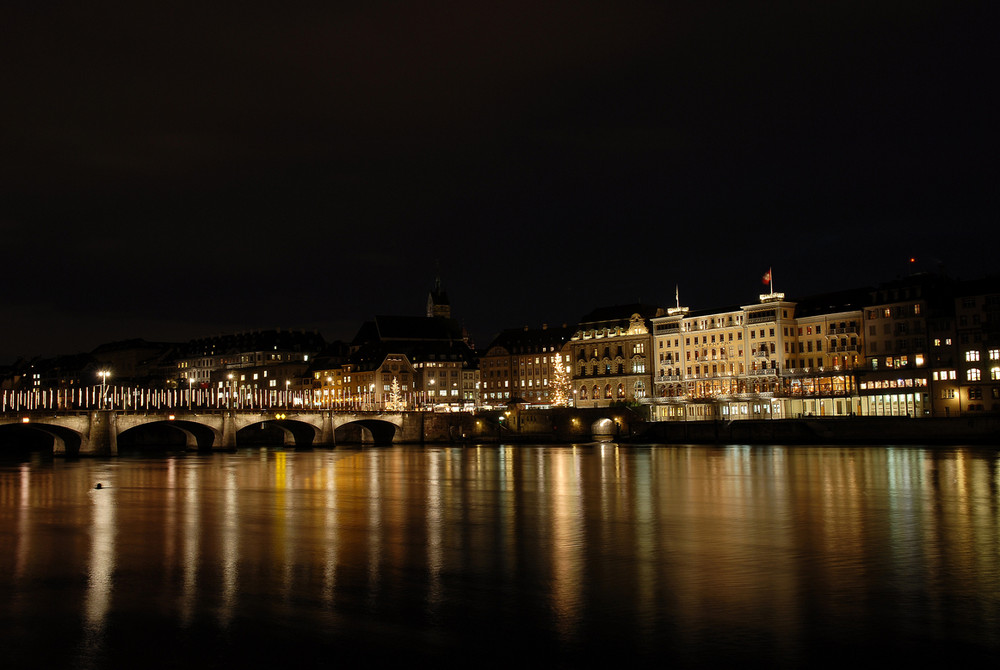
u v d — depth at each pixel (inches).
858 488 3208.7
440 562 1909.4
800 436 6501.0
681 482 3590.1
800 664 1259.8
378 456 6407.5
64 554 2043.6
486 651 1325.0
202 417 7460.6
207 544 2160.4
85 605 1584.6
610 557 1946.4
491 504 2947.8
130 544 2169.0
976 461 4379.9
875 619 1450.5
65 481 4097.0
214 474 4527.6
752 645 1334.9
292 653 1327.5
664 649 1323.8
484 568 1845.5
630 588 1663.4
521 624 1446.9
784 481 3523.6
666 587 1668.3
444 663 1280.8
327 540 2206.0
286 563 1911.9
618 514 2635.3
